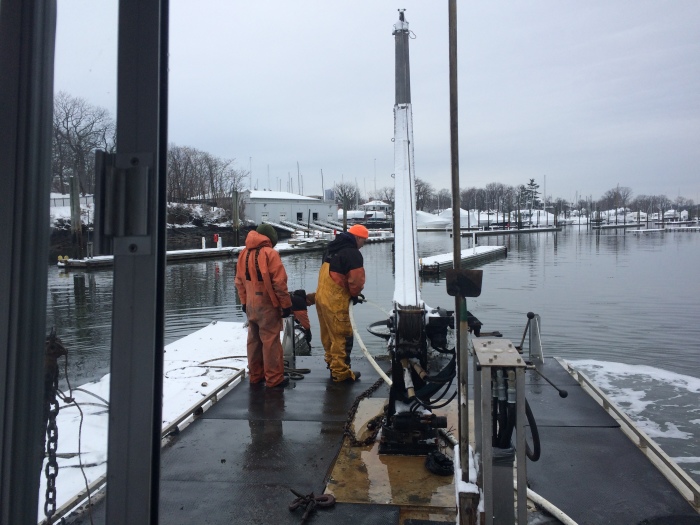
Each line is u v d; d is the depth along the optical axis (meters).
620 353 13.09
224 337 10.35
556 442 4.25
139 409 1.50
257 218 66.19
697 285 25.64
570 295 22.97
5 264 1.42
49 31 1.49
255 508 3.29
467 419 2.49
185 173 56.84
